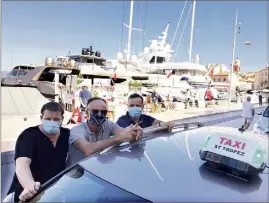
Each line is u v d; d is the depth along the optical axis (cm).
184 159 138
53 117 213
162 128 210
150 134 198
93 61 2111
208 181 116
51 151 214
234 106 369
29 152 206
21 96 761
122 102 1248
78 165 167
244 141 122
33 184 176
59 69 1577
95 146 206
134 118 291
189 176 121
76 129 233
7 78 1412
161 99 1509
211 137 133
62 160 218
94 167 153
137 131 193
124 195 122
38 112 739
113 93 1341
